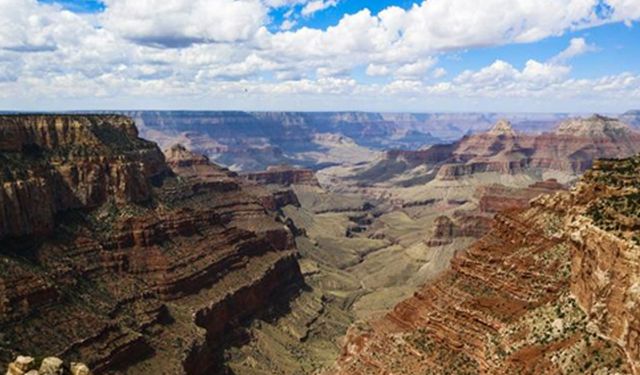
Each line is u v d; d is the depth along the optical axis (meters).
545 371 76.69
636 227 74.12
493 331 95.56
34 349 104.44
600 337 73.94
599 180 103.19
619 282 72.06
